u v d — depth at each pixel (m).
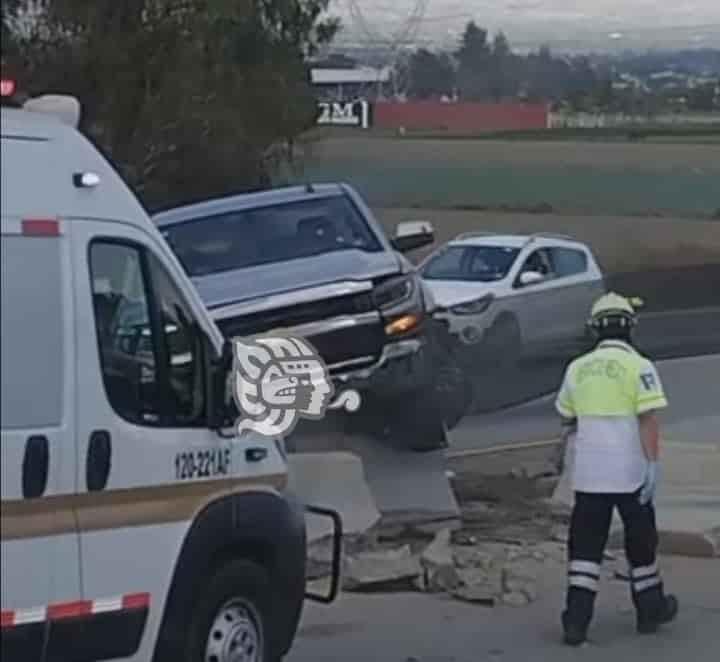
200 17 32.69
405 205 69.69
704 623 13.99
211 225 18.12
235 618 10.51
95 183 9.61
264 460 10.66
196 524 10.09
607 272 48.09
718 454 20.05
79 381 9.34
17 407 8.99
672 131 84.38
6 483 8.90
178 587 9.99
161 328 10.01
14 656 9.00
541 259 28.52
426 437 18.00
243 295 17.45
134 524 9.68
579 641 13.17
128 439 9.65
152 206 32.94
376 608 14.40
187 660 10.12
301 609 11.34
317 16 35.03
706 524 16.98
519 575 15.31
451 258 28.77
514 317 27.30
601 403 13.16
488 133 79.94
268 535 10.64
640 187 76.25
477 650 13.03
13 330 9.01
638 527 13.40
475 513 18.17
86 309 9.43
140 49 32.31
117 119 32.38
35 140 9.30
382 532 16.92
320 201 18.50
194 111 32.66
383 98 68.62
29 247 9.15
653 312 44.47
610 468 13.19
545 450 22.81
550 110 83.56
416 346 18.03
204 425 10.20
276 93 34.16
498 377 26.75
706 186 76.62
